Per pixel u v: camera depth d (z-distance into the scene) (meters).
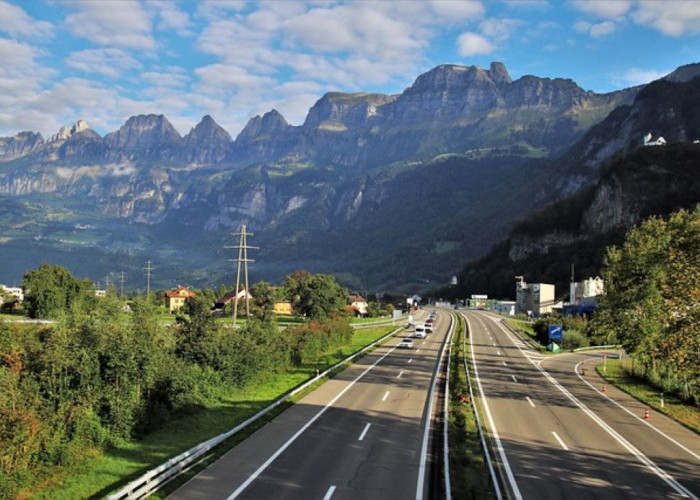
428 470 21.66
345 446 24.75
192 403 30.88
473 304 198.12
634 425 31.92
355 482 20.08
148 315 36.66
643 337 45.72
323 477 20.53
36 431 20.31
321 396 36.41
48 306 90.12
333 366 49.03
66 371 24.42
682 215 42.88
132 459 22.39
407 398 36.56
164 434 26.20
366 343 73.81
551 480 21.45
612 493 20.33
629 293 46.62
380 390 39.16
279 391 37.91
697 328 33.53
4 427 19.30
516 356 66.12
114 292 48.75
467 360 59.38
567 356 68.94
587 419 32.97
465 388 40.34
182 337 35.69
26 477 19.48
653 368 48.47
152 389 28.02
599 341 78.75
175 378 29.53
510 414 33.34
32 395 22.47
